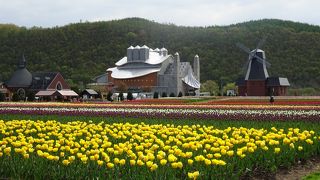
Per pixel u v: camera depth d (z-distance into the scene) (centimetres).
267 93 11675
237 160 1636
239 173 1528
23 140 1912
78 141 2216
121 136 2223
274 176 1655
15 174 1490
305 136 2027
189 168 1506
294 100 7312
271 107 4841
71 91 12038
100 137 2284
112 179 1380
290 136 2073
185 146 1730
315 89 16388
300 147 1830
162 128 2641
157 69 15400
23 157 1617
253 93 11750
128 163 1552
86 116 3997
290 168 1788
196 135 2256
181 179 1430
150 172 1427
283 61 18612
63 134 2431
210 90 16350
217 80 18325
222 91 15688
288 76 17512
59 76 12838
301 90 14575
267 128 2912
